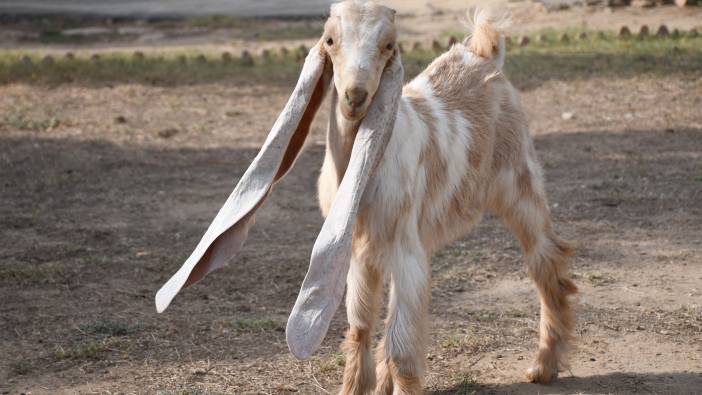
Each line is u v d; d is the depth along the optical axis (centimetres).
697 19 2114
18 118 1371
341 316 648
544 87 1505
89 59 1942
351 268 473
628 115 1302
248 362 565
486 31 570
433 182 483
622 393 513
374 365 491
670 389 515
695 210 877
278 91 1586
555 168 1055
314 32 2373
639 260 746
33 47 2297
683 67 1594
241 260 772
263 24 2573
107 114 1420
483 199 539
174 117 1399
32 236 841
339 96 413
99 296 687
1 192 999
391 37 414
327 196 464
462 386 526
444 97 523
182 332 613
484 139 527
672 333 598
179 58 1912
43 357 573
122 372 550
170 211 930
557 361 534
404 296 447
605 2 2378
